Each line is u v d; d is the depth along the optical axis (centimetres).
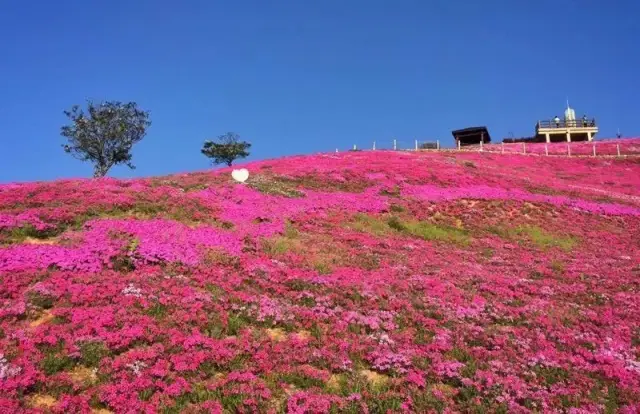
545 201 4281
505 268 2578
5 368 1227
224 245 2311
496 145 9050
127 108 4853
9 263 1814
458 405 1287
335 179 4294
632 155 7550
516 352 1598
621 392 1398
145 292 1733
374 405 1241
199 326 1573
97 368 1323
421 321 1770
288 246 2452
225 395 1238
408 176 4612
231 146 7512
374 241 2769
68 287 1698
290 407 1204
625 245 3403
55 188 2850
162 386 1248
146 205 2711
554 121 10619
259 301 1786
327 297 1889
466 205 4003
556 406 1309
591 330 1847
